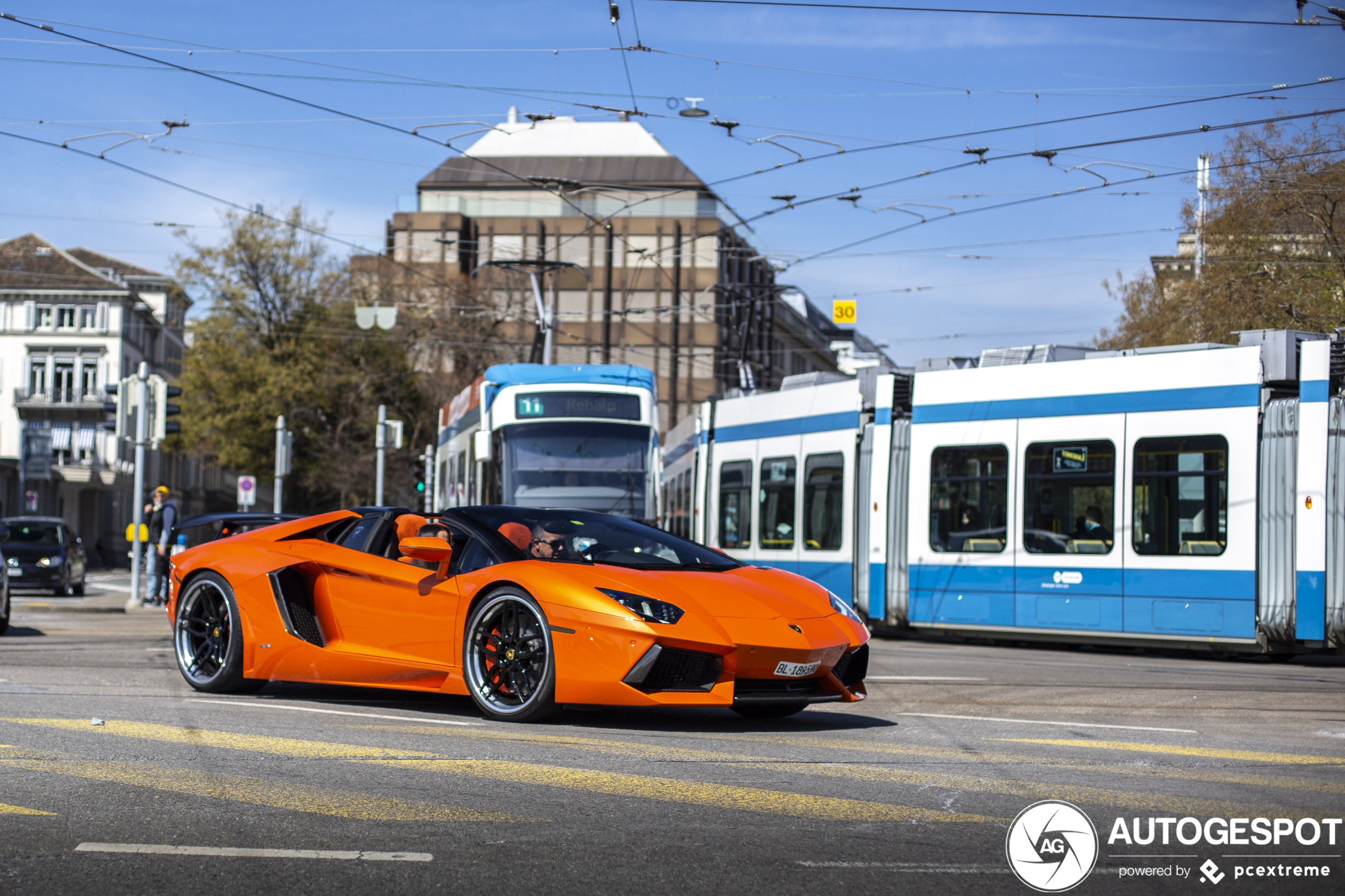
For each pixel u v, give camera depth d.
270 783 5.16
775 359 81.44
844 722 7.66
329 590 8.11
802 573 18.61
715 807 4.88
